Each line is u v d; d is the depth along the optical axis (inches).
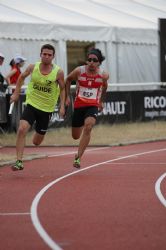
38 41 1860.2
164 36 2096.5
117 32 2015.3
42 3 2106.3
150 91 1985.7
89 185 948.0
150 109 1983.3
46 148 1487.5
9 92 1619.1
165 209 764.0
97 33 1973.4
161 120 2010.3
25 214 740.0
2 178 1016.2
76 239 618.2
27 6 2038.6
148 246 589.3
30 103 1028.5
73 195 864.3
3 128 1620.3
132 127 1849.2
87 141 1071.0
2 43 1800.0
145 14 2246.6
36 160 1250.0
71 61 2001.7
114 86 1963.6
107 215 730.8
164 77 2086.6
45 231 653.9
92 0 2303.2
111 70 1999.3
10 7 1973.4
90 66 1045.2
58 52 1892.2
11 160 1196.5
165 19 2089.1
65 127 1748.3
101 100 1091.9
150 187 929.5
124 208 772.6
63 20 1955.0
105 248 583.2
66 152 1393.9
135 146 1540.4
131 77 2057.1
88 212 749.3
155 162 1224.8
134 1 2391.7
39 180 995.3
